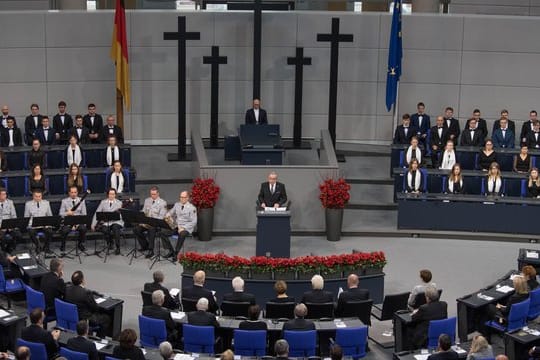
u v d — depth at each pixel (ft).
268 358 142.51
